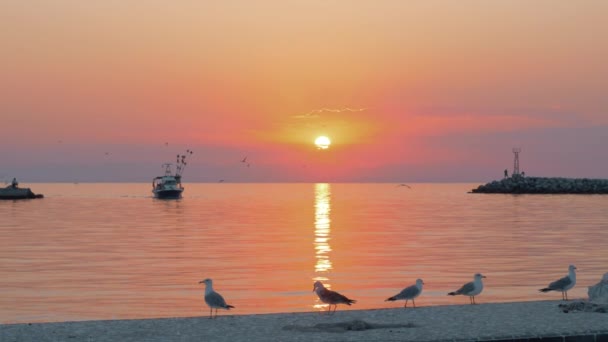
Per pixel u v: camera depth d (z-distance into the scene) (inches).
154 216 4753.9
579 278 1658.5
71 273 1819.6
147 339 741.3
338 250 2389.3
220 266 1957.4
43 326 805.9
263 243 2672.2
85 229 3501.5
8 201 7849.4
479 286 965.8
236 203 7357.3
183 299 1422.2
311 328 786.2
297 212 5270.7
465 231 3208.7
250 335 757.9
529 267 1875.0
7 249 2470.5
